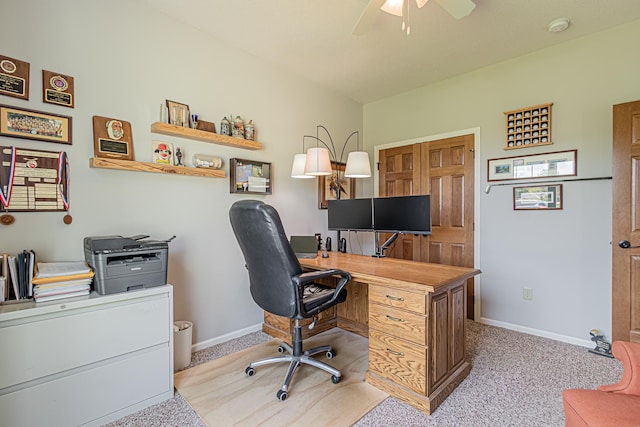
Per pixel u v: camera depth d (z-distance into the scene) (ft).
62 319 4.66
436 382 5.60
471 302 10.14
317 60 9.32
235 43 8.39
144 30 6.87
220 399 5.71
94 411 4.94
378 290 6.07
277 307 5.95
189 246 7.68
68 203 5.86
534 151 8.86
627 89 7.49
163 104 7.15
